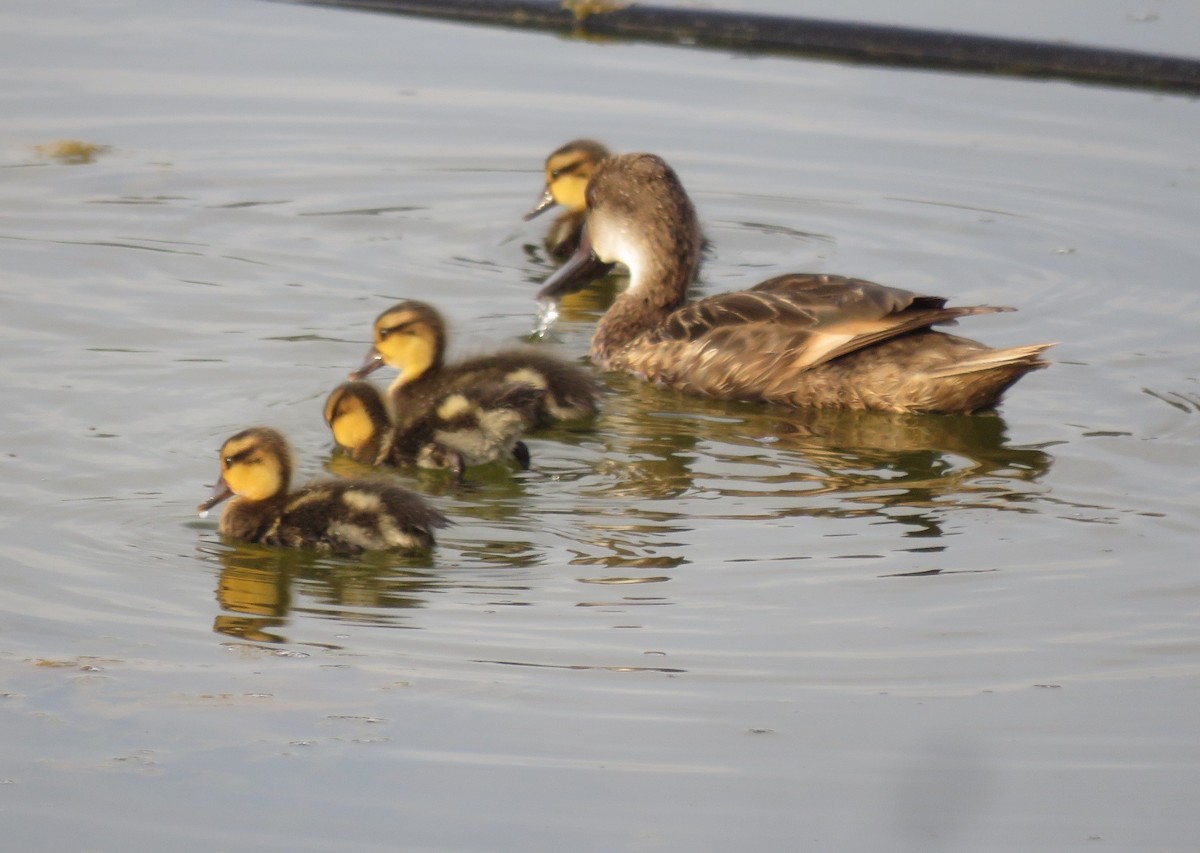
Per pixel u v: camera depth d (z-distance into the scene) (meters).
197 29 24.70
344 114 21.69
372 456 13.10
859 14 24.78
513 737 9.12
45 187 18.86
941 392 13.99
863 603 10.73
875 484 12.70
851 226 19.05
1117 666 10.02
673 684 9.70
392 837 8.28
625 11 25.08
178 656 9.85
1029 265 17.89
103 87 22.11
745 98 22.58
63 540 11.32
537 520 12.00
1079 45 23.77
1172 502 12.39
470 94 22.50
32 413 13.27
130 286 16.30
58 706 9.27
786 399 14.50
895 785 8.84
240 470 11.65
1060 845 8.40
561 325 16.66
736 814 8.55
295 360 14.82
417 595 10.77
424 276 17.41
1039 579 11.11
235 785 8.64
